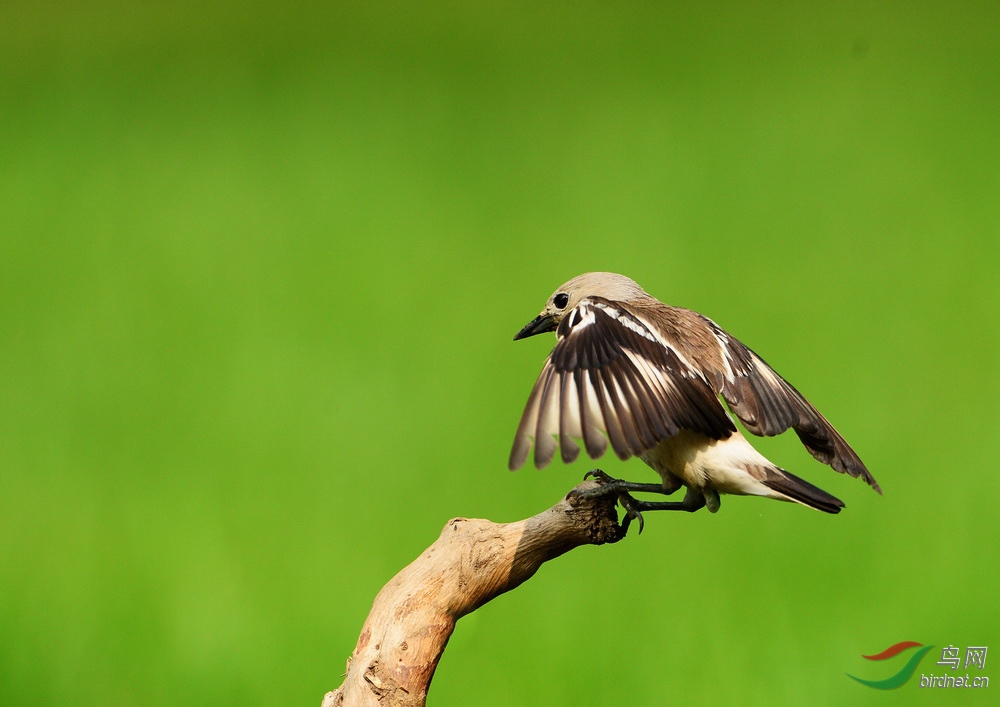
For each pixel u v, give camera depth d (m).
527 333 7.09
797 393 6.17
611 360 5.41
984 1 37.72
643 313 6.03
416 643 5.07
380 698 5.06
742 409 5.87
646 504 5.99
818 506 5.48
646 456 5.91
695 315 6.20
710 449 5.64
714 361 5.95
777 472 5.59
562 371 5.30
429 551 5.21
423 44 36.44
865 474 6.14
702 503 5.96
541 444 5.05
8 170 26.38
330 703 5.28
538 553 5.26
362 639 5.13
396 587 5.16
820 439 6.06
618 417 5.22
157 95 31.92
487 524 5.23
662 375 5.52
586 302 5.74
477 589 5.16
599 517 5.29
